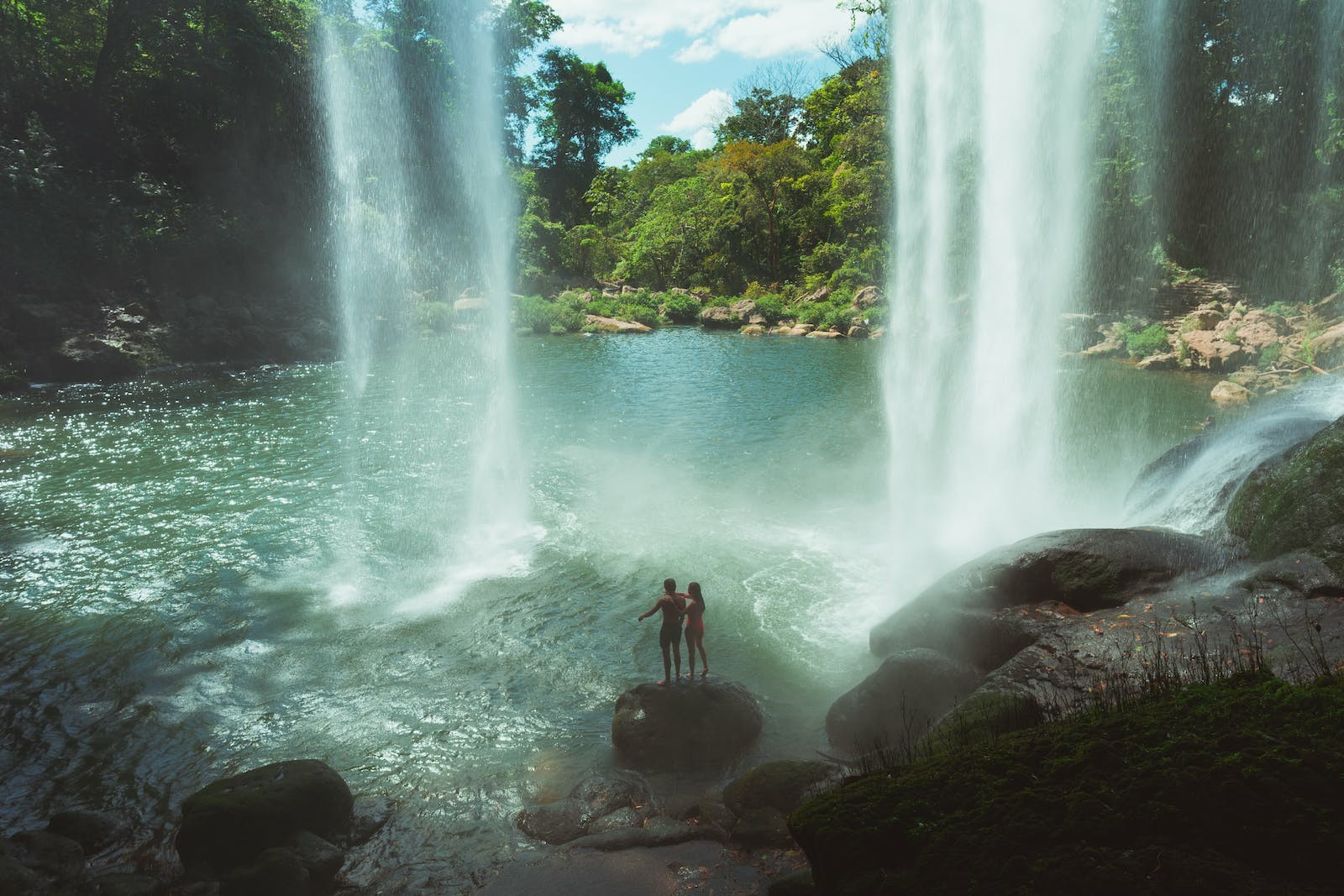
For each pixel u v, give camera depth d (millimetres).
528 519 17141
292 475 20297
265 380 34969
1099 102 42344
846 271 62500
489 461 21703
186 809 7199
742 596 13102
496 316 55500
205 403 29609
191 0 46000
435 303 51781
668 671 9508
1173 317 41562
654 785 8320
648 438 24688
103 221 40938
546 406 29641
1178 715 3576
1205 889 2697
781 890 5316
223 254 44875
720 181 80500
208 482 19641
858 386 33344
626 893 6344
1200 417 25297
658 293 74938
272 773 7602
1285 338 33219
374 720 9758
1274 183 43062
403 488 19281
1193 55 42375
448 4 64812
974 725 7012
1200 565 9414
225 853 6910
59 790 8438
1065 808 3195
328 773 7711
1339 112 40219
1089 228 43156
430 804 8117
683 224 84125
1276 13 41250
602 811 7766
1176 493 12992
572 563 14641
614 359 42812
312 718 9797
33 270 36781
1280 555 8867
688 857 6812
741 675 10664
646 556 14961
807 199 75125
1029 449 21828
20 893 6438
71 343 34500
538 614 12633
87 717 9805
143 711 9914
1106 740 3537
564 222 95500
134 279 40188
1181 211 44906
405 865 7129
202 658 11266
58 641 11758
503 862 7094
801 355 43969
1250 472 10445
